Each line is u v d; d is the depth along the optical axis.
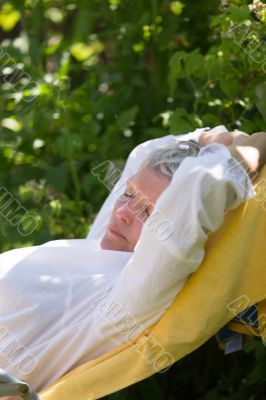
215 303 4.63
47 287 4.90
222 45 6.22
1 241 7.64
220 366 7.62
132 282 4.62
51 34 10.03
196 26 7.88
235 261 4.66
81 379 4.63
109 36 8.63
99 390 4.61
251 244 4.72
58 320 4.87
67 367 4.82
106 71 8.66
